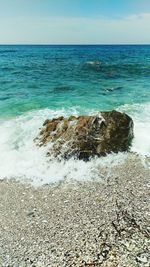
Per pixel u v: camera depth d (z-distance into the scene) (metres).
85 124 11.84
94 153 11.54
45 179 10.29
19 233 7.59
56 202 8.88
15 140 13.00
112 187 9.58
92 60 60.25
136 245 6.93
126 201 8.76
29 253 6.90
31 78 30.64
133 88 25.16
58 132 12.30
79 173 10.59
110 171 10.62
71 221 7.93
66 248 6.96
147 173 10.45
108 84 27.20
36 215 8.28
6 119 15.55
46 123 13.71
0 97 20.73
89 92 23.05
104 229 7.53
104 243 7.03
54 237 7.36
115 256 6.62
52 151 11.66
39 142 12.51
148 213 8.14
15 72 35.75
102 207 8.49
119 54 90.56
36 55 83.00
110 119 12.24
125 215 8.07
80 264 6.45
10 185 9.95
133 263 6.40
